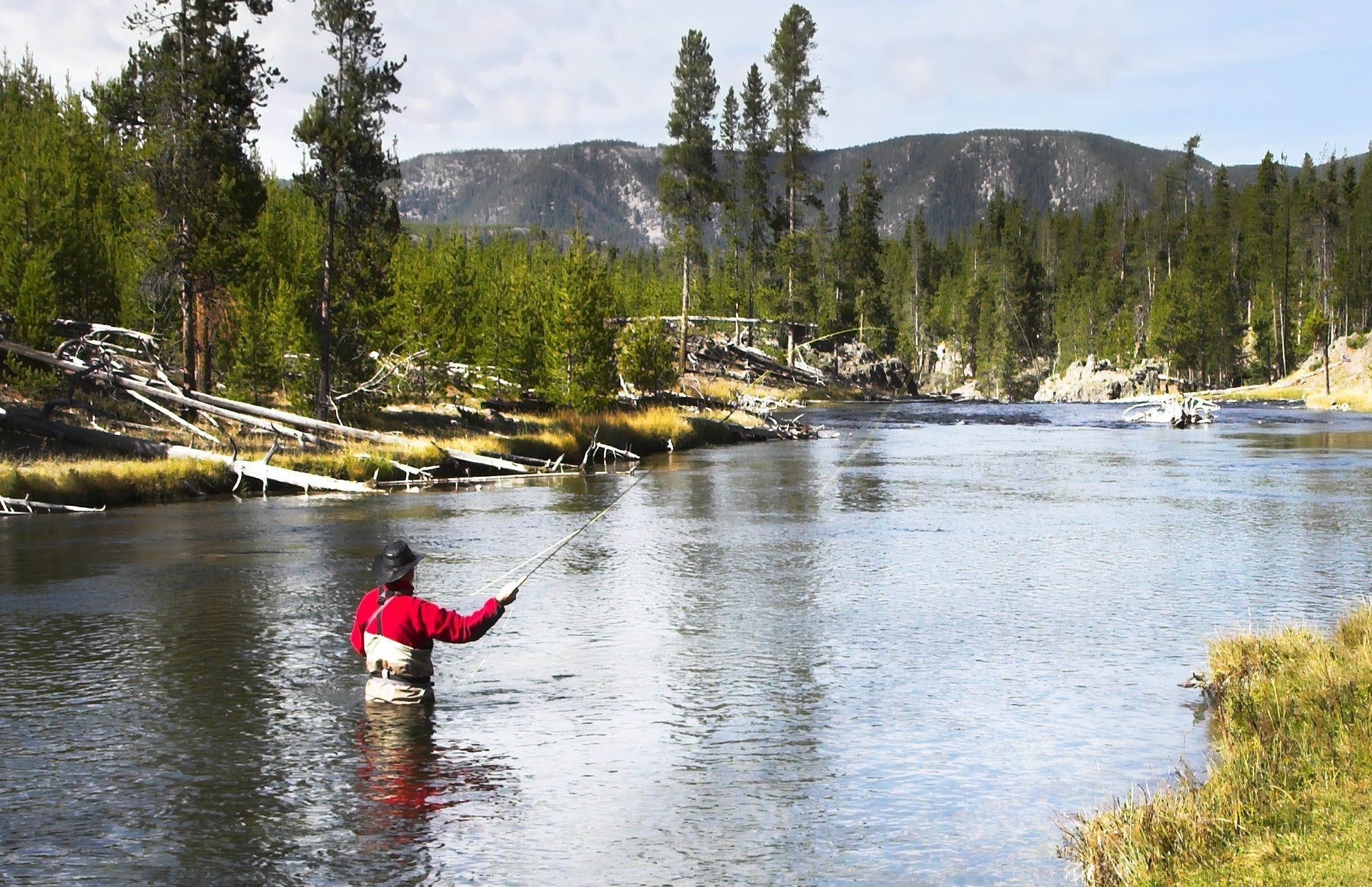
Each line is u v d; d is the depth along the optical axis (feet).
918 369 475.72
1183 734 28.50
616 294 254.27
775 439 168.35
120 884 20.02
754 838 22.13
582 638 40.40
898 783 25.30
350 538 66.18
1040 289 508.53
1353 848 18.22
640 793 24.71
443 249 258.98
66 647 38.91
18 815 23.35
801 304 316.40
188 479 90.84
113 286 136.77
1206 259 423.64
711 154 272.31
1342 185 470.80
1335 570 53.62
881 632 41.27
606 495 91.97
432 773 26.11
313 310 135.33
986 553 60.49
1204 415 205.77
